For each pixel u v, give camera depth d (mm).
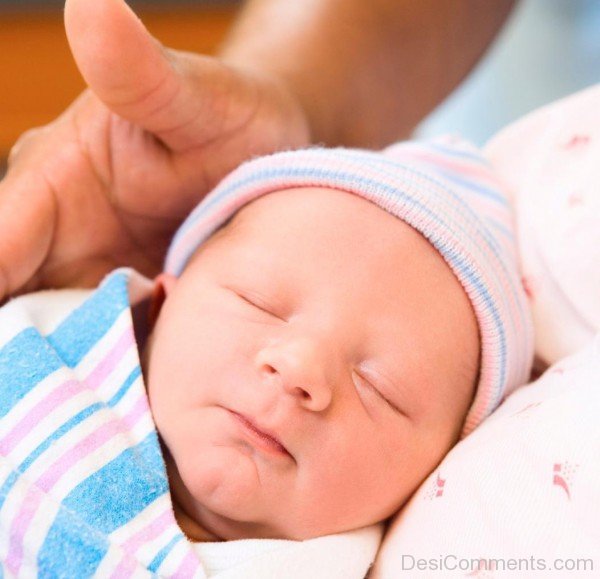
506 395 816
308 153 824
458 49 1280
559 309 848
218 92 860
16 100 2002
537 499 621
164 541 661
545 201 892
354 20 1140
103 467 685
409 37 1200
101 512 659
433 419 752
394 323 739
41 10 1954
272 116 938
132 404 741
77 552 626
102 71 732
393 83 1212
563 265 832
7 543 643
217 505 705
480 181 922
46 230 863
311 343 688
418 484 749
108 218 921
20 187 857
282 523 713
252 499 698
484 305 774
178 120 833
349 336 723
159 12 1990
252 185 843
